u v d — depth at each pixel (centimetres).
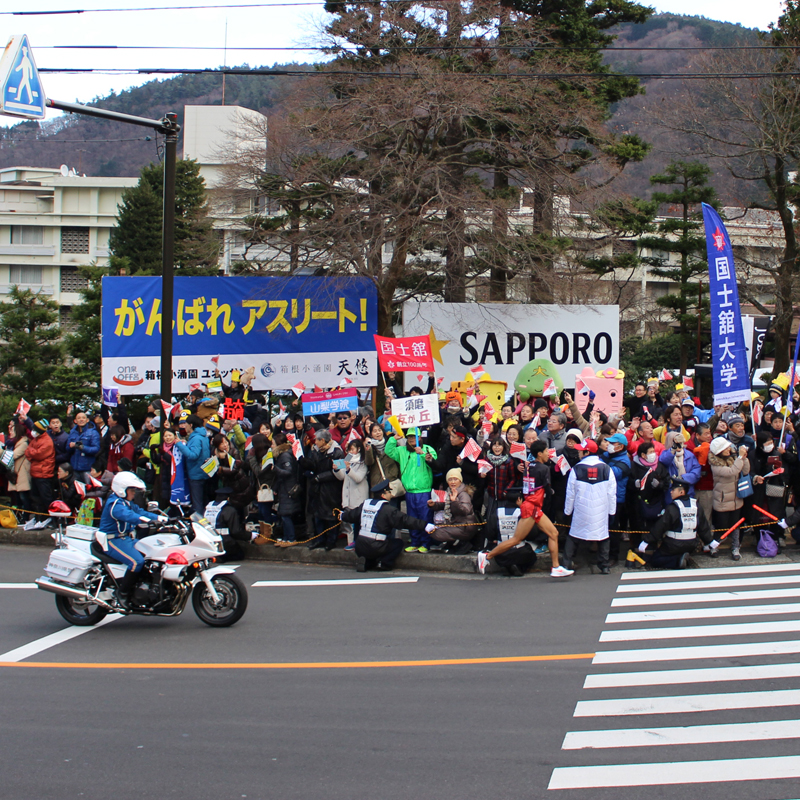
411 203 1745
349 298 1770
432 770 543
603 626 880
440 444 1379
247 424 1460
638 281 4319
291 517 1273
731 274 1291
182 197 3950
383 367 1477
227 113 4794
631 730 607
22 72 1052
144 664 778
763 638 826
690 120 2873
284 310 1752
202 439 1263
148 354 1722
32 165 8425
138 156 8588
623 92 2548
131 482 912
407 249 1803
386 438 1278
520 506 1135
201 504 1275
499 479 1153
